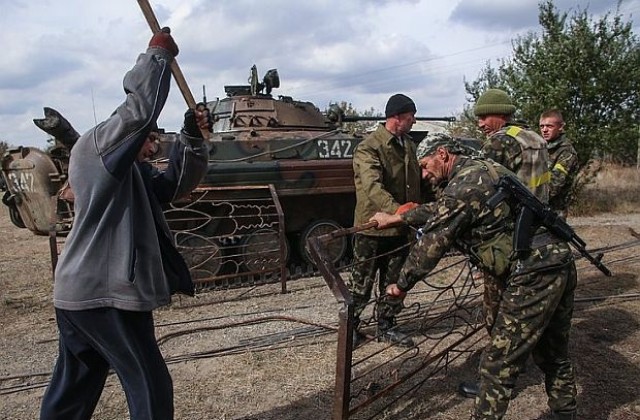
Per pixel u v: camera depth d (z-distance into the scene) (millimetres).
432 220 3189
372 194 4602
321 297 7188
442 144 3541
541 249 3146
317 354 5023
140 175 2883
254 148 8250
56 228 7113
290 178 7922
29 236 12953
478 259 3264
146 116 2586
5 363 5113
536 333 3162
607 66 14367
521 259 3154
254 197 7805
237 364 4844
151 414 2701
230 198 7660
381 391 3670
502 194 3127
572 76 14539
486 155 4066
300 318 6203
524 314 3133
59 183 7590
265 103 9508
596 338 5258
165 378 2828
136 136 2600
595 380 4414
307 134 8930
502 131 4082
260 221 8234
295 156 8422
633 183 18812
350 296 3146
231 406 4102
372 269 4957
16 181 7945
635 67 14312
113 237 2682
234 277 7840
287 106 9758
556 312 3375
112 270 2666
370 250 4891
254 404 4133
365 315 6113
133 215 2752
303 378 4531
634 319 5754
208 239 7633
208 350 5211
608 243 10117
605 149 14680
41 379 4727
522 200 3143
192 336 5672
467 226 3195
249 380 4523
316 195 8469
